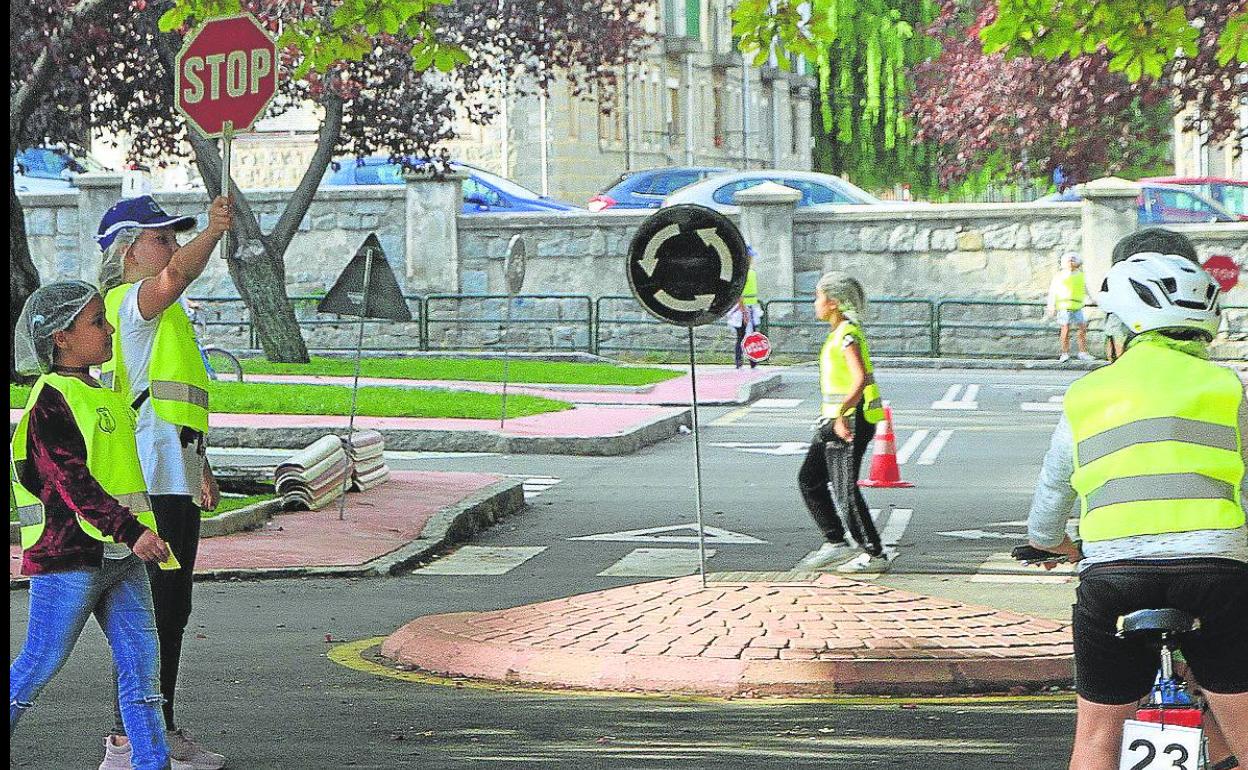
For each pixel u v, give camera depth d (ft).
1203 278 45.09
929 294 330.95
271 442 190.70
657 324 333.42
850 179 526.16
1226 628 43.11
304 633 94.79
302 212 273.13
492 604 105.29
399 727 72.28
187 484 66.18
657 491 161.07
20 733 71.15
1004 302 325.42
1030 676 80.23
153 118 272.51
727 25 584.81
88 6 204.95
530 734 70.85
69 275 345.10
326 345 339.57
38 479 57.31
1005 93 335.88
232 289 340.59
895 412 233.96
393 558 119.65
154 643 58.95
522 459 186.09
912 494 156.46
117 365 66.08
